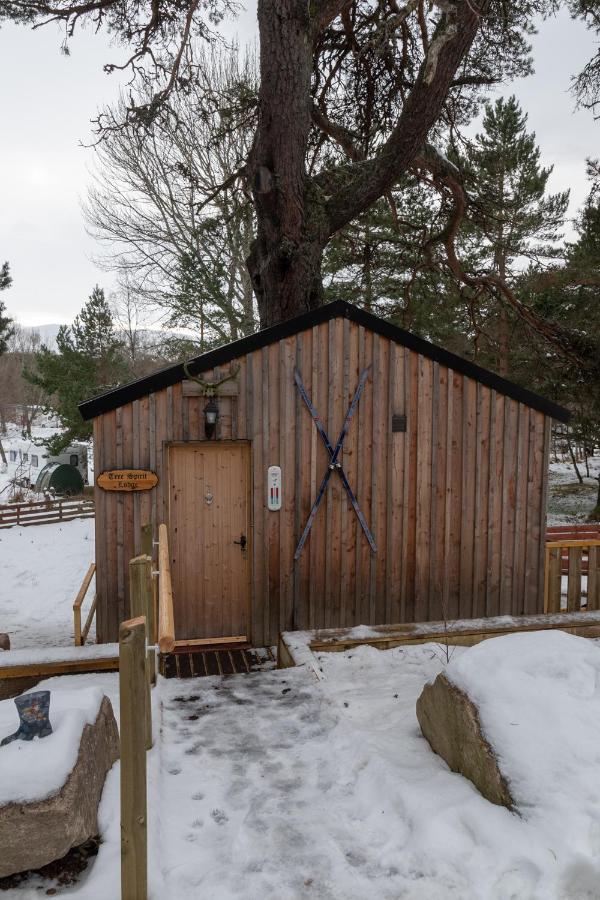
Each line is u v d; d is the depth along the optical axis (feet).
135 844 8.26
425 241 47.06
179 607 23.50
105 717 11.59
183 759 12.69
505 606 25.79
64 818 8.93
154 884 9.00
